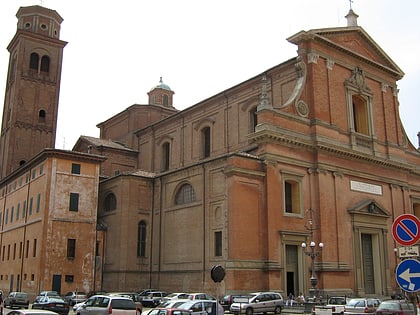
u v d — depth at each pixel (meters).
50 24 65.44
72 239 44.56
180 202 45.03
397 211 47.25
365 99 47.28
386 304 23.91
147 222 47.66
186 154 52.56
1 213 57.41
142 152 59.41
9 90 64.56
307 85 42.06
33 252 44.84
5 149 61.59
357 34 47.34
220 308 24.83
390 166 47.53
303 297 35.75
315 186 40.62
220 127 49.06
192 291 41.03
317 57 43.06
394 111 49.97
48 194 44.25
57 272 43.19
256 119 45.59
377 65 48.47
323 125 41.78
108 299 22.92
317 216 40.06
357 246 42.19
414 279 10.80
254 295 32.47
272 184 38.03
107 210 49.72
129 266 45.59
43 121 62.12
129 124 62.31
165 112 63.28
